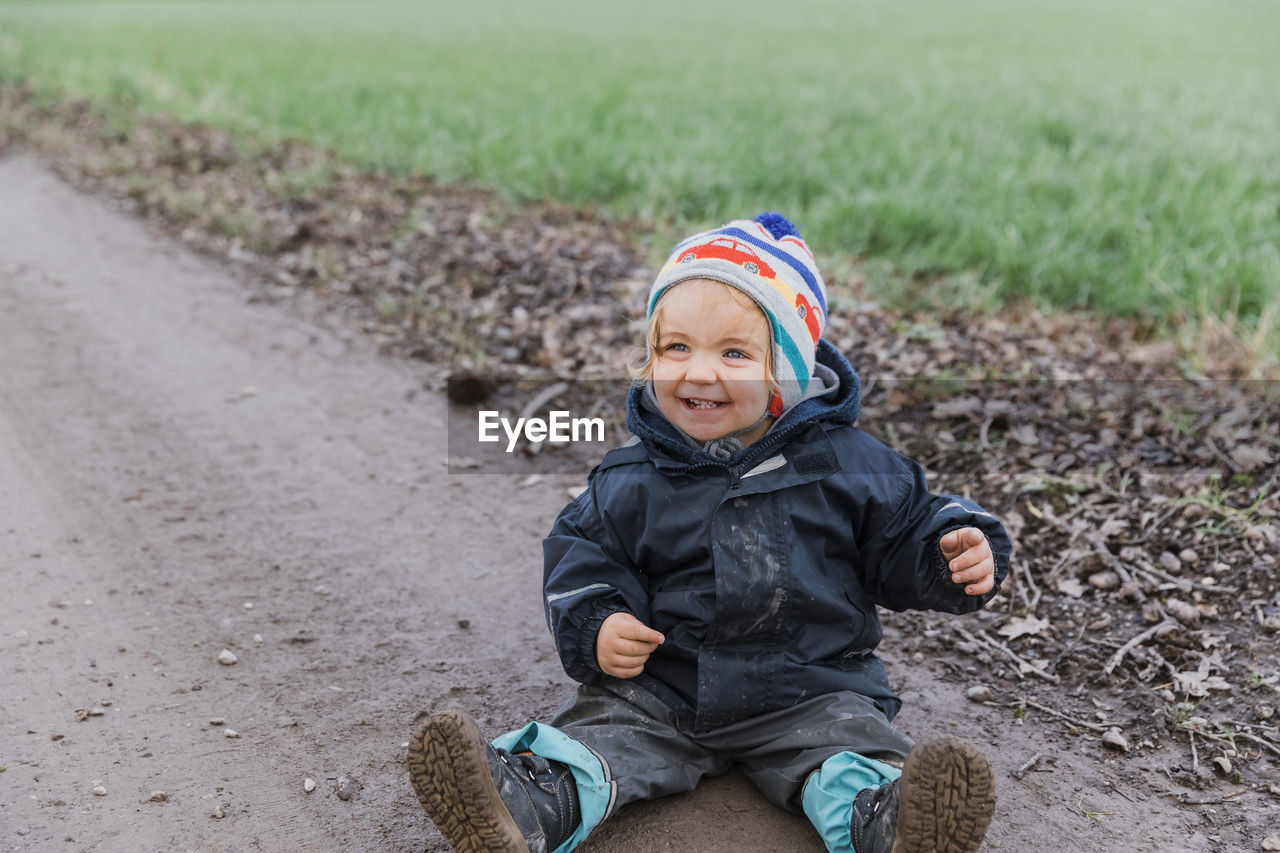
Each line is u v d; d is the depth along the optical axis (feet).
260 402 16.11
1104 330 20.21
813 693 7.55
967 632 10.50
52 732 8.71
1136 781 8.39
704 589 7.55
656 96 42.11
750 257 7.64
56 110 39.01
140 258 23.31
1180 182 28.19
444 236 23.39
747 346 7.55
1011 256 22.56
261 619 10.55
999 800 8.15
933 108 38.60
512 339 18.22
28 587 10.94
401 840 7.65
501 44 63.10
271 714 9.07
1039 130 35.04
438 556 11.94
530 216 26.11
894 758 7.27
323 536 12.29
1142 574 10.98
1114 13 79.61
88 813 7.80
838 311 18.74
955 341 17.54
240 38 62.90
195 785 8.16
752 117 38.11
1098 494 12.45
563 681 9.70
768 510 7.57
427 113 36.91
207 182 28.94
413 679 9.66
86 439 14.61
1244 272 21.33
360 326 19.36
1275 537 11.09
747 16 84.69
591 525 7.89
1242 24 70.08
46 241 24.39
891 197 26.30
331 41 62.95
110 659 9.78
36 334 18.52
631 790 7.28
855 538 7.81
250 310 20.20
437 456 14.53
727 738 7.65
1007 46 62.59
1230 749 8.69
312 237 24.03
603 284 20.24
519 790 6.72
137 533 12.17
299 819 7.84
